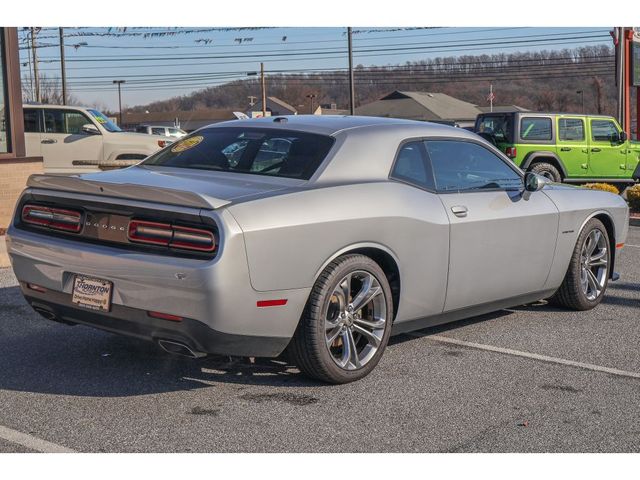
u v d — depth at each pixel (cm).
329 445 385
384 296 484
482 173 572
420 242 503
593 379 495
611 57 7500
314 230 439
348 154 490
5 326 588
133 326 431
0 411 418
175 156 529
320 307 448
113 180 470
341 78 8406
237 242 406
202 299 404
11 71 1038
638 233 1255
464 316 569
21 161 1024
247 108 10206
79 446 376
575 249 652
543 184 582
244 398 446
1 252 823
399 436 398
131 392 451
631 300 724
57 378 472
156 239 421
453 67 8050
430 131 548
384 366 512
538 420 425
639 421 426
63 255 448
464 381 486
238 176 482
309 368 460
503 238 566
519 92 9675
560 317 654
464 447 387
